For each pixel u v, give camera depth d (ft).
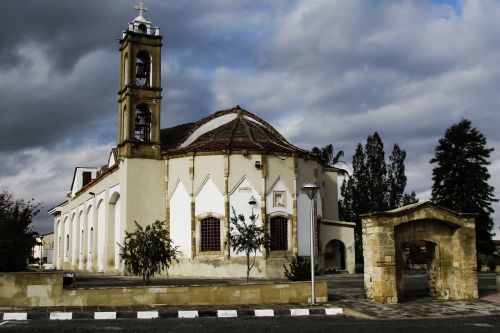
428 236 78.07
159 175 142.41
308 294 72.74
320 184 149.07
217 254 130.72
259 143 139.85
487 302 73.92
